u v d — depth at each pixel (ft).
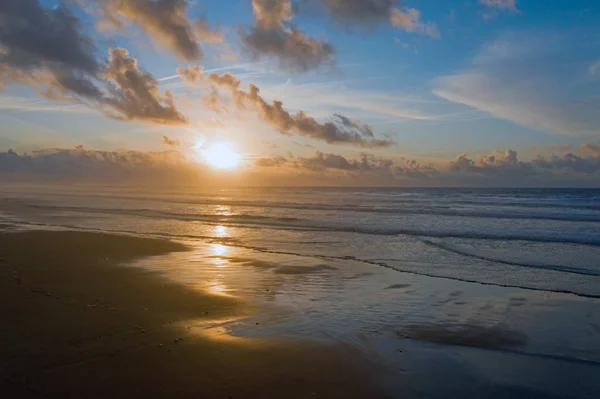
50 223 93.04
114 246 57.98
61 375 18.37
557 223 92.63
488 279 42.04
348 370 20.43
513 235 73.51
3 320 25.35
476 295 36.04
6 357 20.06
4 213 120.06
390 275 43.47
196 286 36.88
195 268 45.14
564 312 31.48
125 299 31.37
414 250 59.21
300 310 30.83
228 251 56.90
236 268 45.73
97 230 81.92
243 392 17.63
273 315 29.37
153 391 17.28
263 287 37.70
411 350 23.65
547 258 53.26
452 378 20.17
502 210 131.03
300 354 22.08
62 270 40.96
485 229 82.58
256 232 79.66
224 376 19.02
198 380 18.49
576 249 59.93
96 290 33.53
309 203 180.34
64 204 165.58
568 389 19.45
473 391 18.98
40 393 16.72
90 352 20.95
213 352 21.71
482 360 22.53
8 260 45.57
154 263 47.32
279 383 18.65
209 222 97.91
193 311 29.35
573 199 203.72
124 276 39.63
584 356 23.35
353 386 18.80
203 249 58.18
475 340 25.61
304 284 39.19
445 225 89.97
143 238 65.72
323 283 39.70
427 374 20.53
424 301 33.94
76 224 92.27
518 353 23.67
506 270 46.37
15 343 21.79
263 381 18.78
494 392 18.98
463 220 100.27
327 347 23.29
